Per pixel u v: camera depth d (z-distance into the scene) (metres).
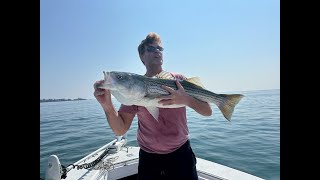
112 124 2.87
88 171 3.76
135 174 4.21
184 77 3.38
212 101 3.32
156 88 2.92
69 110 33.50
